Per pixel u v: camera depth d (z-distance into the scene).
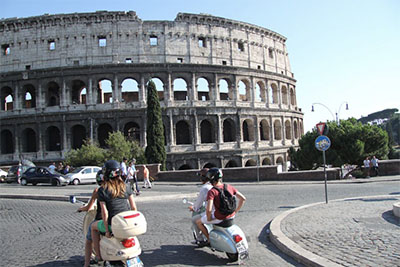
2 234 19.28
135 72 75.81
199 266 12.67
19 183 57.00
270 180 52.06
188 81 78.25
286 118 93.88
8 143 80.19
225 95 91.12
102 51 75.81
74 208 28.45
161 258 13.75
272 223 18.28
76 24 76.31
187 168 81.44
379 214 19.56
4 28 77.88
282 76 93.69
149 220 22.31
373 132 67.06
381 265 11.13
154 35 78.00
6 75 76.06
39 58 76.25
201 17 81.12
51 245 16.27
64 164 67.38
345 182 46.34
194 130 77.00
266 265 12.65
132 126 79.69
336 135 67.81
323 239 14.71
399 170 54.25
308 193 35.19
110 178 11.52
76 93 82.94
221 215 13.14
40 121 74.81
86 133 73.81
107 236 11.06
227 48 83.88
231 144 80.38
